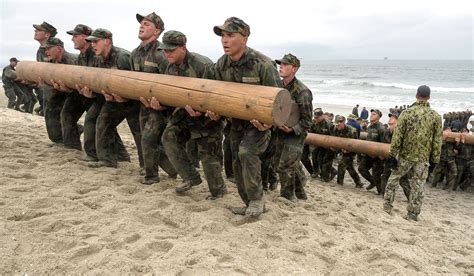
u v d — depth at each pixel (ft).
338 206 18.58
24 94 41.37
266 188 19.01
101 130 17.56
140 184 16.01
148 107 15.21
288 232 12.94
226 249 10.73
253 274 9.68
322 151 30.32
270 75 12.39
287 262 10.66
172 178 17.66
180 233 11.70
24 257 9.39
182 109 14.28
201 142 14.39
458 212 24.79
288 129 16.88
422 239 15.84
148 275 9.17
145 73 14.96
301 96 17.03
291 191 18.07
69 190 14.25
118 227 11.41
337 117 28.25
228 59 12.82
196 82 13.07
